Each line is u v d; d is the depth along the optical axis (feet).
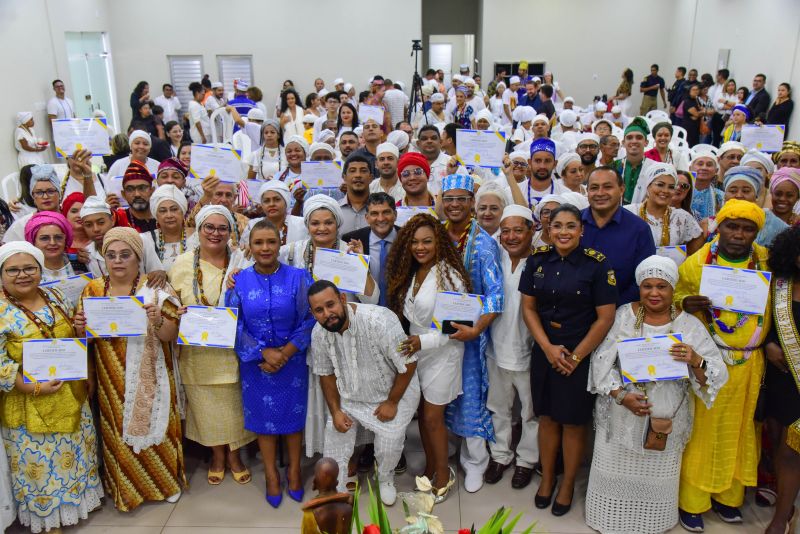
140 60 45.44
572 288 9.04
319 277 9.93
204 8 45.39
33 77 31.73
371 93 36.94
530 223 10.06
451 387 9.92
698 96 39.81
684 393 8.89
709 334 8.83
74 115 35.09
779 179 11.83
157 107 35.78
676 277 8.69
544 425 9.88
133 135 16.55
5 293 9.10
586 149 15.84
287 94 30.83
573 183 14.07
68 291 9.93
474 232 10.11
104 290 9.70
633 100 52.03
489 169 15.35
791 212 12.08
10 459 9.32
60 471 9.43
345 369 9.57
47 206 12.41
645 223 10.16
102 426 10.07
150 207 11.39
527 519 9.93
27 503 9.43
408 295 9.96
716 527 9.66
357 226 12.65
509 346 10.16
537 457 10.66
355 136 18.79
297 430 10.16
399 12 46.68
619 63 51.26
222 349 10.15
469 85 38.17
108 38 43.80
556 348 9.22
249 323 9.79
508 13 50.14
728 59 41.93
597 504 9.53
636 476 9.18
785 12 34.37
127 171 12.14
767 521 9.79
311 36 46.70
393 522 9.78
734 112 27.53
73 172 13.08
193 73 46.32
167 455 10.32
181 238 11.37
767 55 36.63
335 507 5.00
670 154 17.49
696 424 9.32
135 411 9.70
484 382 10.38
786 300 8.62
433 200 13.15
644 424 8.94
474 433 10.50
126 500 10.09
